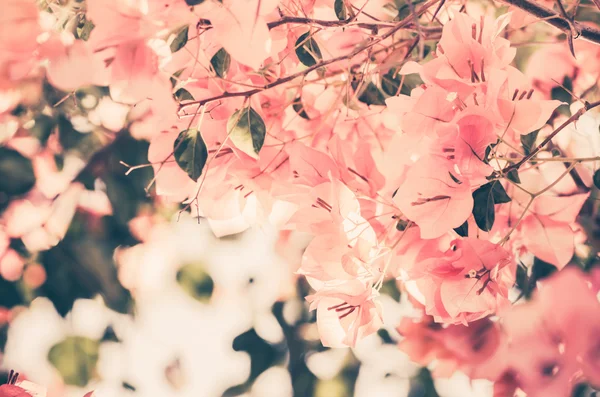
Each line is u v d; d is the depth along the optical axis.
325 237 0.99
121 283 1.39
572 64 1.17
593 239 1.17
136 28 0.96
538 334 1.18
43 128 1.33
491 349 1.20
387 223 1.03
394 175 1.03
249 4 0.95
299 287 1.47
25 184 1.36
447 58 0.98
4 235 1.34
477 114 0.97
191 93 1.01
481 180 0.98
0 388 1.15
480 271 0.98
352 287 0.99
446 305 0.98
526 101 0.96
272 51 1.01
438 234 0.98
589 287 1.18
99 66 0.97
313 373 1.40
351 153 1.04
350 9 1.04
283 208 1.04
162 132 1.02
